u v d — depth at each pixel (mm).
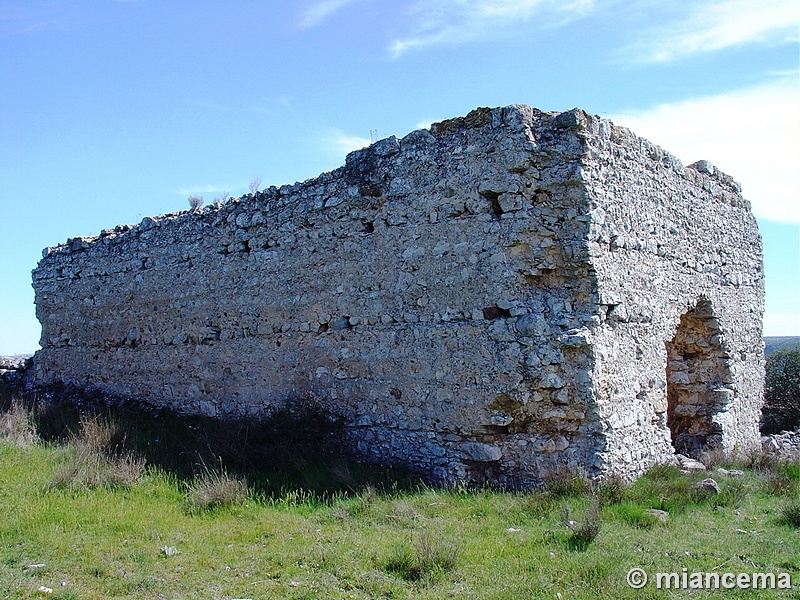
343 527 8391
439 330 11117
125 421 14570
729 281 14469
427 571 6828
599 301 10352
